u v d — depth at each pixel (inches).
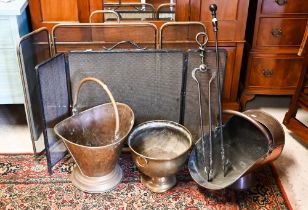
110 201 65.6
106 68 72.9
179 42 79.4
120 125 72.0
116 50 71.4
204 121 79.6
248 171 62.8
